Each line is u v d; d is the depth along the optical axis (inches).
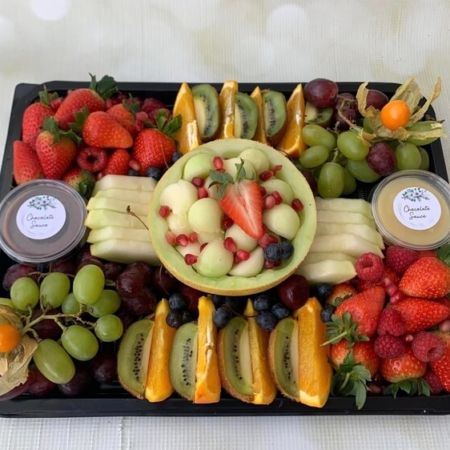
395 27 62.6
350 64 60.5
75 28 61.7
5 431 41.3
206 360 37.6
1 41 60.4
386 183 45.8
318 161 45.8
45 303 39.4
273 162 41.6
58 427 41.6
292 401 39.6
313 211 39.7
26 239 43.1
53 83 52.7
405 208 44.7
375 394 39.8
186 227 38.8
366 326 37.4
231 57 60.8
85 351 37.9
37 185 44.8
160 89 52.2
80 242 43.3
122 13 62.5
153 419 41.9
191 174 39.9
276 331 40.0
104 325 38.4
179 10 63.1
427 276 38.0
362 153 44.8
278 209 38.4
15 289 39.6
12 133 50.4
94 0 62.9
